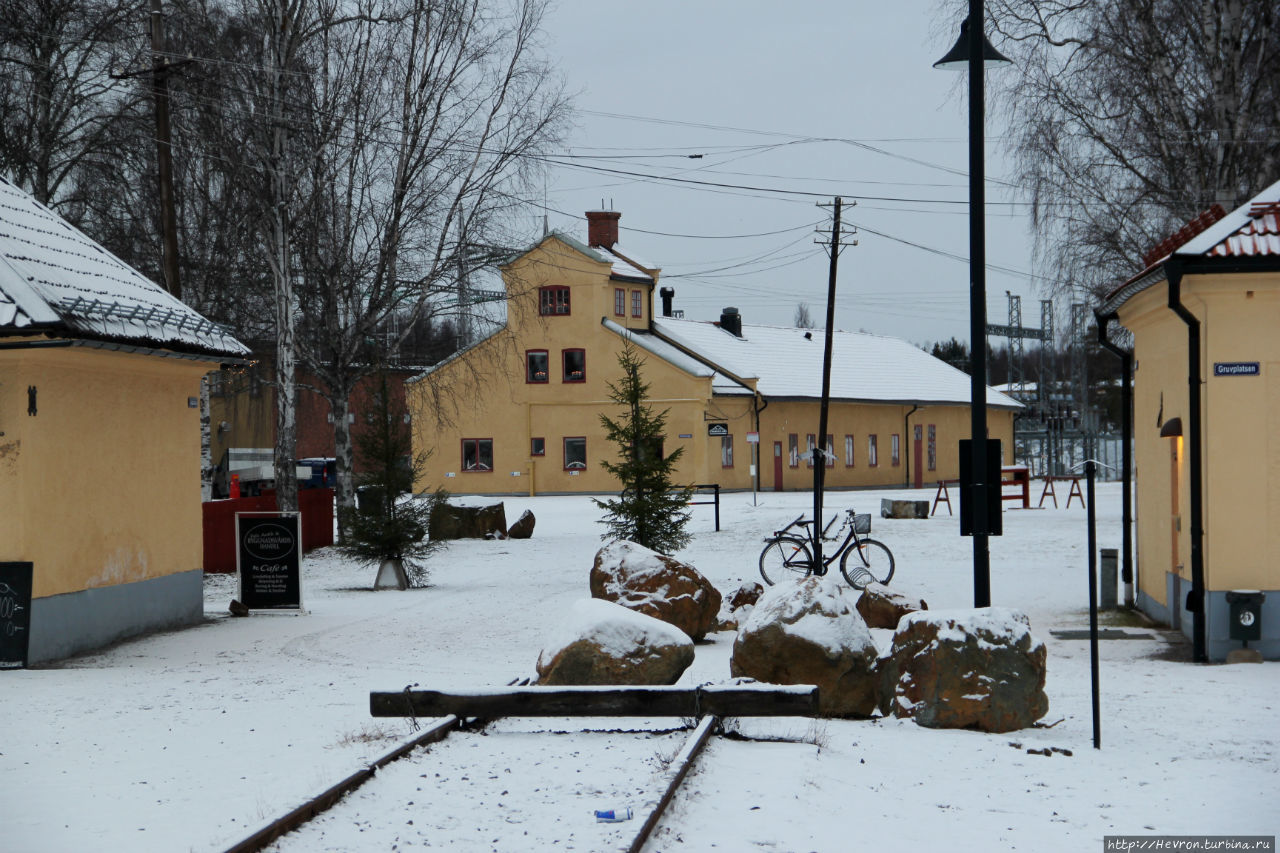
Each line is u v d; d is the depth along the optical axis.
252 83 29.34
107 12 29.86
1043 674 10.49
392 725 10.16
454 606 20.91
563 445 58.56
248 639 16.98
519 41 31.91
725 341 62.47
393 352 34.28
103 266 18.09
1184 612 16.44
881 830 7.14
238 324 35.47
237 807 7.50
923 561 25.94
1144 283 16.12
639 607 16.31
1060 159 25.84
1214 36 24.19
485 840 6.70
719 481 55.53
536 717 10.01
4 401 14.80
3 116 29.58
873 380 66.62
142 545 17.56
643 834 6.55
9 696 12.02
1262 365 15.12
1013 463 76.75
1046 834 7.16
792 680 11.06
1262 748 9.70
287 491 30.38
